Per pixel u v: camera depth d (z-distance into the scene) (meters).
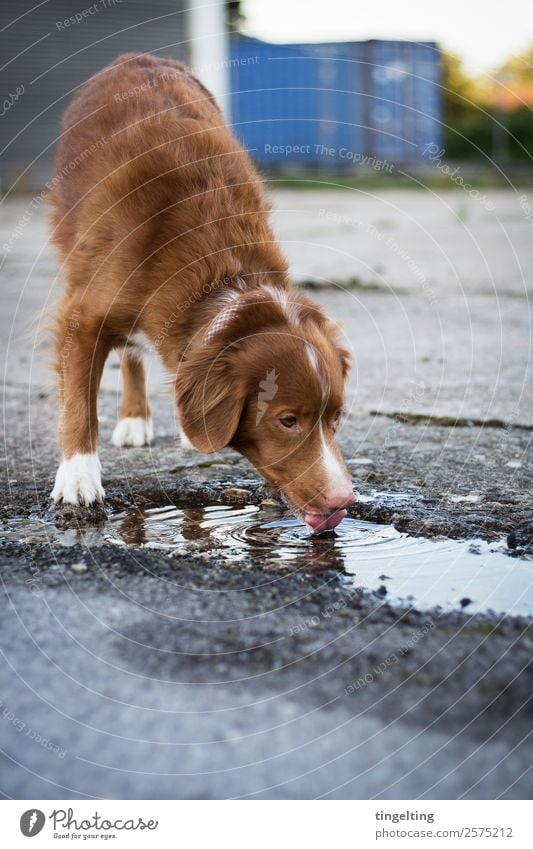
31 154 19.41
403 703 2.43
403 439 5.08
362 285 10.30
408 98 22.88
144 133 3.91
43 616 2.87
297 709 2.40
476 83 25.48
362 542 3.61
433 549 3.54
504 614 2.95
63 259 4.42
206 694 2.46
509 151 26.73
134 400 4.93
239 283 3.62
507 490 4.22
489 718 2.36
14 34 18.58
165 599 3.01
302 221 15.97
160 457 4.73
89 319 3.91
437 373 6.59
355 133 22.88
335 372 3.49
